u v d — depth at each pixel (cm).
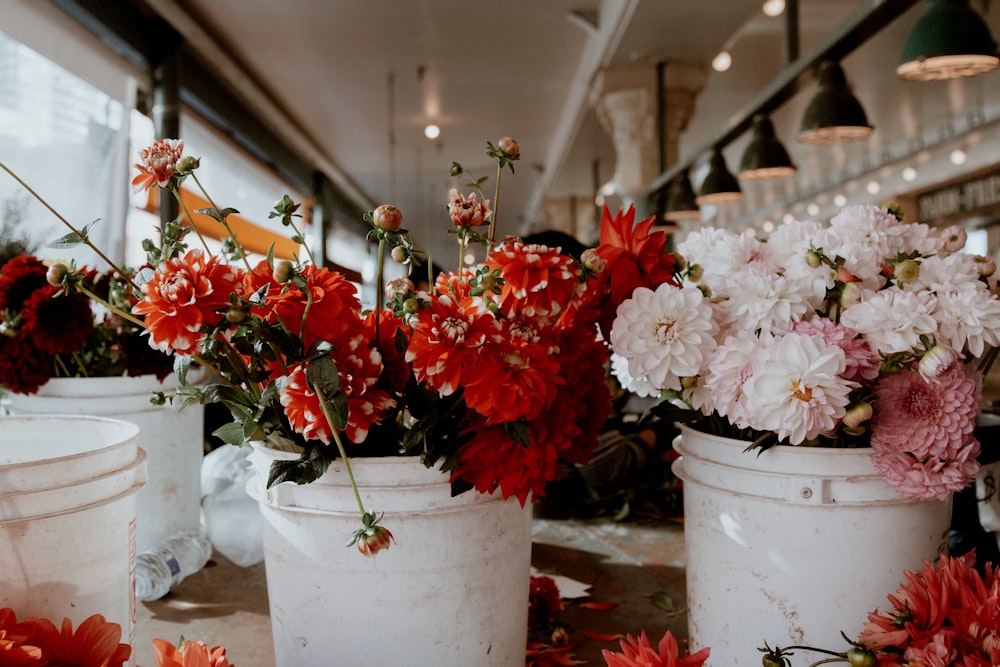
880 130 1020
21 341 160
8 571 90
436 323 87
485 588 100
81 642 88
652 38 564
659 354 102
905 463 96
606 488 228
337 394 85
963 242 122
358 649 97
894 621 91
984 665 80
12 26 348
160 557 163
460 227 103
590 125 805
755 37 620
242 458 201
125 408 167
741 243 122
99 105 433
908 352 99
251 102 718
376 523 91
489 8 568
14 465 90
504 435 92
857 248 109
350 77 717
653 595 157
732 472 106
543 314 92
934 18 279
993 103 889
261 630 146
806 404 94
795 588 102
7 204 291
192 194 558
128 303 168
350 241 1412
